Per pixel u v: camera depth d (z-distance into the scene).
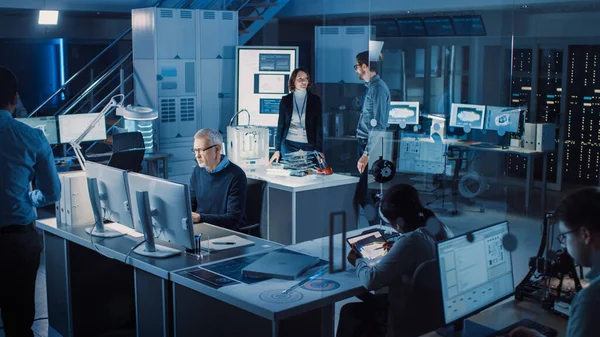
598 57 6.87
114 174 3.34
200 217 3.75
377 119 4.81
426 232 2.63
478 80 6.95
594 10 6.90
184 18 7.21
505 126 6.96
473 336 2.26
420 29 5.94
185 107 7.35
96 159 6.78
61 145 7.20
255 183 4.24
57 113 8.52
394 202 2.73
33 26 9.19
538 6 7.02
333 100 7.57
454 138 6.54
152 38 7.06
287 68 7.06
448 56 6.33
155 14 7.00
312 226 4.76
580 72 6.95
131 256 3.12
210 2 8.23
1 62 8.99
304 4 9.00
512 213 6.21
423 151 6.08
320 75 8.34
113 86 9.51
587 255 1.80
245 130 5.35
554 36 7.16
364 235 3.16
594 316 1.65
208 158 3.87
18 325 3.20
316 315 2.69
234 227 3.84
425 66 6.09
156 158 6.90
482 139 6.82
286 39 11.68
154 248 3.18
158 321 3.01
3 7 7.54
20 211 3.07
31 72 9.26
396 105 5.87
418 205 2.73
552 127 6.82
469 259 2.36
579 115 7.00
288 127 5.59
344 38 7.54
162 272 2.90
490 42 6.84
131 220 3.32
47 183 3.16
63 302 3.76
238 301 2.52
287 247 3.25
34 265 3.17
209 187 3.95
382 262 2.60
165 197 3.05
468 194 6.43
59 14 8.75
